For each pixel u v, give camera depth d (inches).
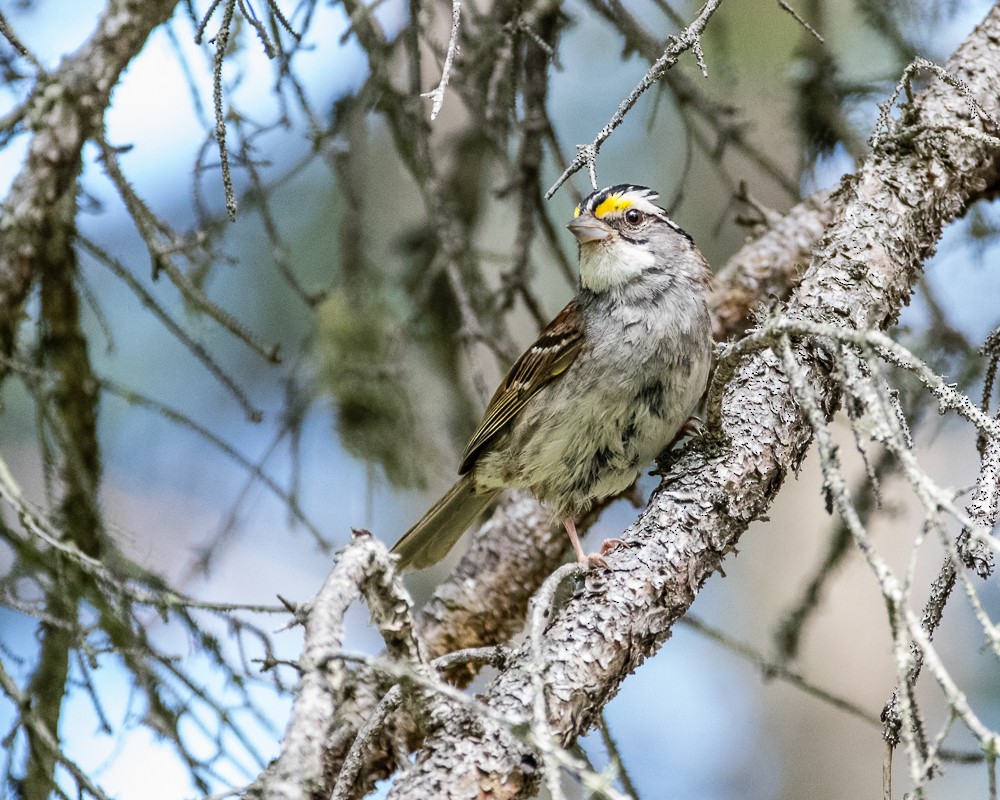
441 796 207.2
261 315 514.6
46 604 299.9
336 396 426.3
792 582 577.0
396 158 513.7
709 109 382.6
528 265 403.2
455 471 460.4
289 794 162.9
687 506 271.3
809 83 402.9
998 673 506.3
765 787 539.5
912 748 172.7
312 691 176.1
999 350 282.4
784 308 298.5
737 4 465.4
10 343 283.6
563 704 232.7
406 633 210.2
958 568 176.2
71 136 276.8
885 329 309.9
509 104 353.4
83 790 253.3
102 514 317.1
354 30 361.1
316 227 510.9
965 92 283.0
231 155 318.3
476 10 360.5
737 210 455.5
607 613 247.9
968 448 550.0
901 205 315.0
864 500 379.9
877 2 398.9
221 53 241.3
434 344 453.1
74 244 328.5
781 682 557.0
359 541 203.9
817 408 207.5
